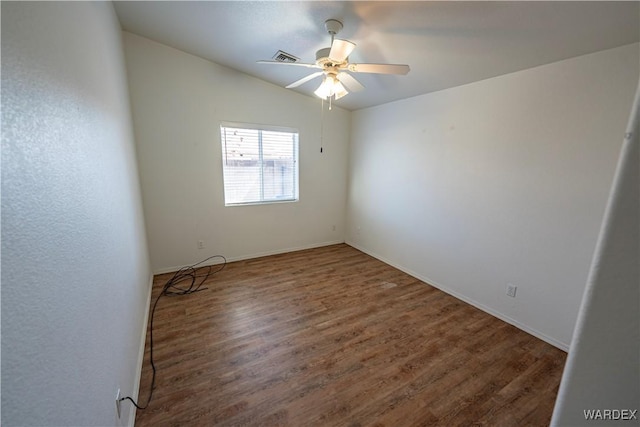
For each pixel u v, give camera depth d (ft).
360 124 14.21
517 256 8.01
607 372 1.11
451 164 9.73
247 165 12.55
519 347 7.25
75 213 3.06
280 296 9.74
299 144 13.58
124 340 5.01
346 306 9.17
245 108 11.84
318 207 14.94
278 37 8.01
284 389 5.81
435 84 9.38
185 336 7.44
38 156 2.29
